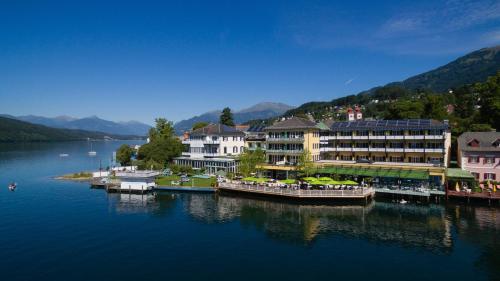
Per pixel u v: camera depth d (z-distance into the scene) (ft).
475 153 257.55
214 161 359.05
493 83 344.28
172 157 409.28
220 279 132.26
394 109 407.64
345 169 286.66
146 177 296.71
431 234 179.22
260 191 260.21
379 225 195.52
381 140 310.45
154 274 136.36
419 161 296.51
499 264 143.64
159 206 245.24
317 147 335.67
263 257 153.17
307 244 168.35
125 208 239.50
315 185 259.80
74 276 134.10
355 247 163.84
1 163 545.44
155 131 472.85
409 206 232.53
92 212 228.43
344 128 330.54
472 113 435.94
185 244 168.96
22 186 328.90
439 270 139.03
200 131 405.80
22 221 207.00
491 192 231.50
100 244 168.45
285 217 213.46
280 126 336.49
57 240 173.88
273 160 338.13
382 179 283.59
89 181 356.18
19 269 140.05
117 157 447.83
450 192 236.84
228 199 264.72
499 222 195.52
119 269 140.56
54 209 236.84
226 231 188.34
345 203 239.50
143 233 185.06
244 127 542.57
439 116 391.65
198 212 227.61
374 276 134.31
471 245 163.63
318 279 132.16
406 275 135.13
